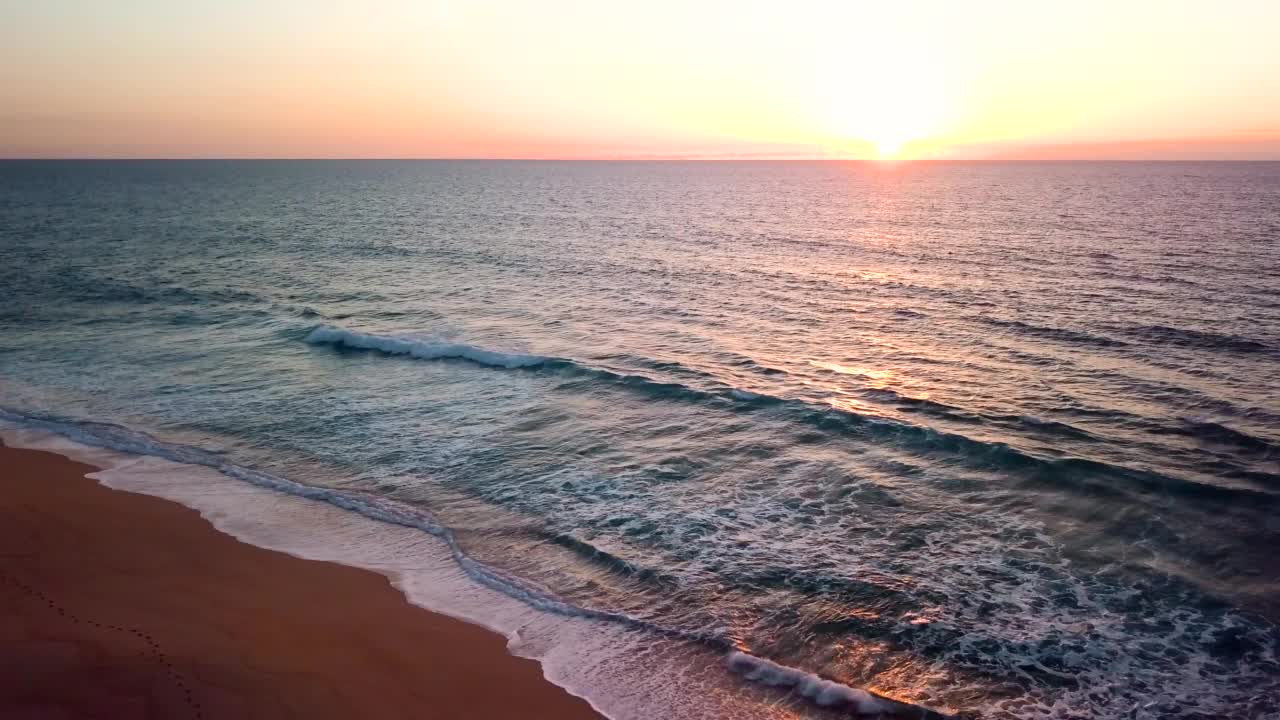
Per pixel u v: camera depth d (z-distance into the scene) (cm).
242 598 1130
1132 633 1044
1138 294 3144
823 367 2261
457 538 1321
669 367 2250
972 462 1588
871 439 1716
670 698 924
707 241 5281
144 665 953
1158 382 2053
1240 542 1265
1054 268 3872
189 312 3045
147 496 1476
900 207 8350
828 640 1041
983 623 1071
